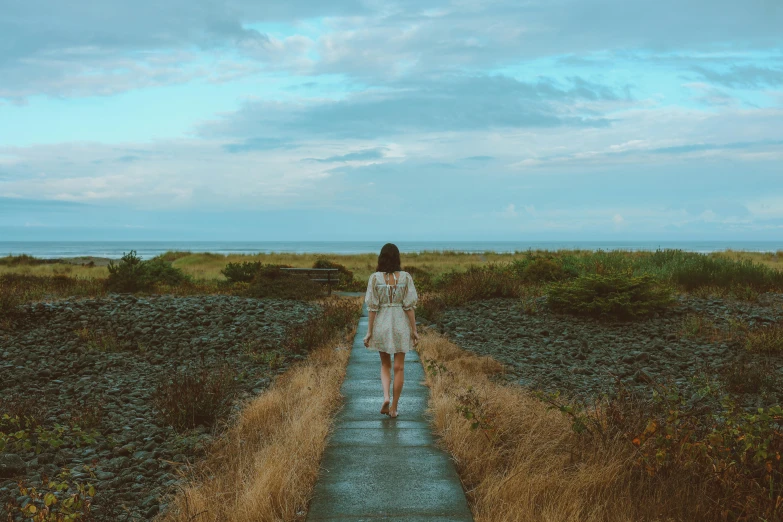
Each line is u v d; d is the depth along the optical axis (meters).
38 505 4.79
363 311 15.24
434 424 6.09
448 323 13.73
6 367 10.04
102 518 4.60
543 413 6.00
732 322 12.24
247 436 6.19
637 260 22.88
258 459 5.08
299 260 39.91
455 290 17.23
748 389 8.06
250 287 18.67
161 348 11.59
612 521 3.97
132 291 19.00
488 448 5.18
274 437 5.75
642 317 13.57
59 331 12.59
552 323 13.43
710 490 4.27
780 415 4.47
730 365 9.22
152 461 5.73
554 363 10.09
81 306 14.45
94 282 19.81
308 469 4.80
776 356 9.98
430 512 4.11
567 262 21.11
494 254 42.41
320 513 4.10
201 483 5.00
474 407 5.88
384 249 6.52
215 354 11.08
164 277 21.53
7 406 7.28
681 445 4.57
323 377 8.10
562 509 4.04
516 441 5.31
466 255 42.19
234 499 4.47
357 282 23.78
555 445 5.14
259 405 6.87
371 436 5.76
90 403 7.92
